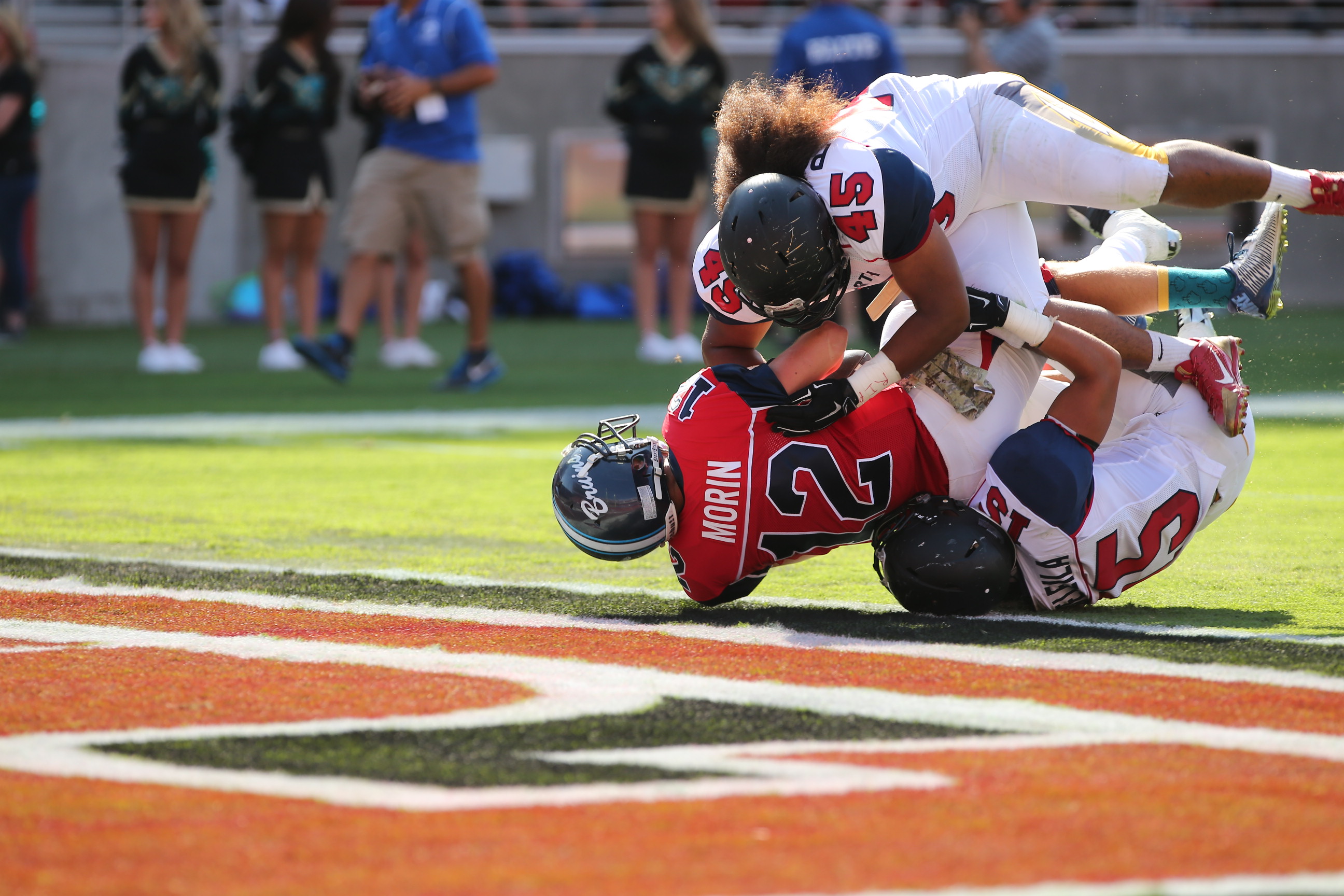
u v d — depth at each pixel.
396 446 22.78
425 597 11.28
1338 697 7.81
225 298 58.75
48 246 58.38
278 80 35.81
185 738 7.08
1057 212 52.59
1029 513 10.22
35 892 5.13
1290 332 43.25
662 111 37.41
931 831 5.68
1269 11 60.81
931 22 59.44
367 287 30.94
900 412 10.34
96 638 9.65
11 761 6.69
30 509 16.39
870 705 7.70
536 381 34.09
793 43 33.12
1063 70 59.62
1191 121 59.88
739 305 10.45
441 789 6.26
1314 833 5.65
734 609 10.80
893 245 9.75
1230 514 15.19
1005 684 8.16
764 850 5.49
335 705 7.74
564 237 61.22
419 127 30.27
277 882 5.21
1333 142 60.03
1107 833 5.66
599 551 10.30
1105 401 10.32
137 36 59.00
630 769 6.54
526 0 60.38
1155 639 9.46
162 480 19.00
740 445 10.16
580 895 5.07
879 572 10.79
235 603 10.99
